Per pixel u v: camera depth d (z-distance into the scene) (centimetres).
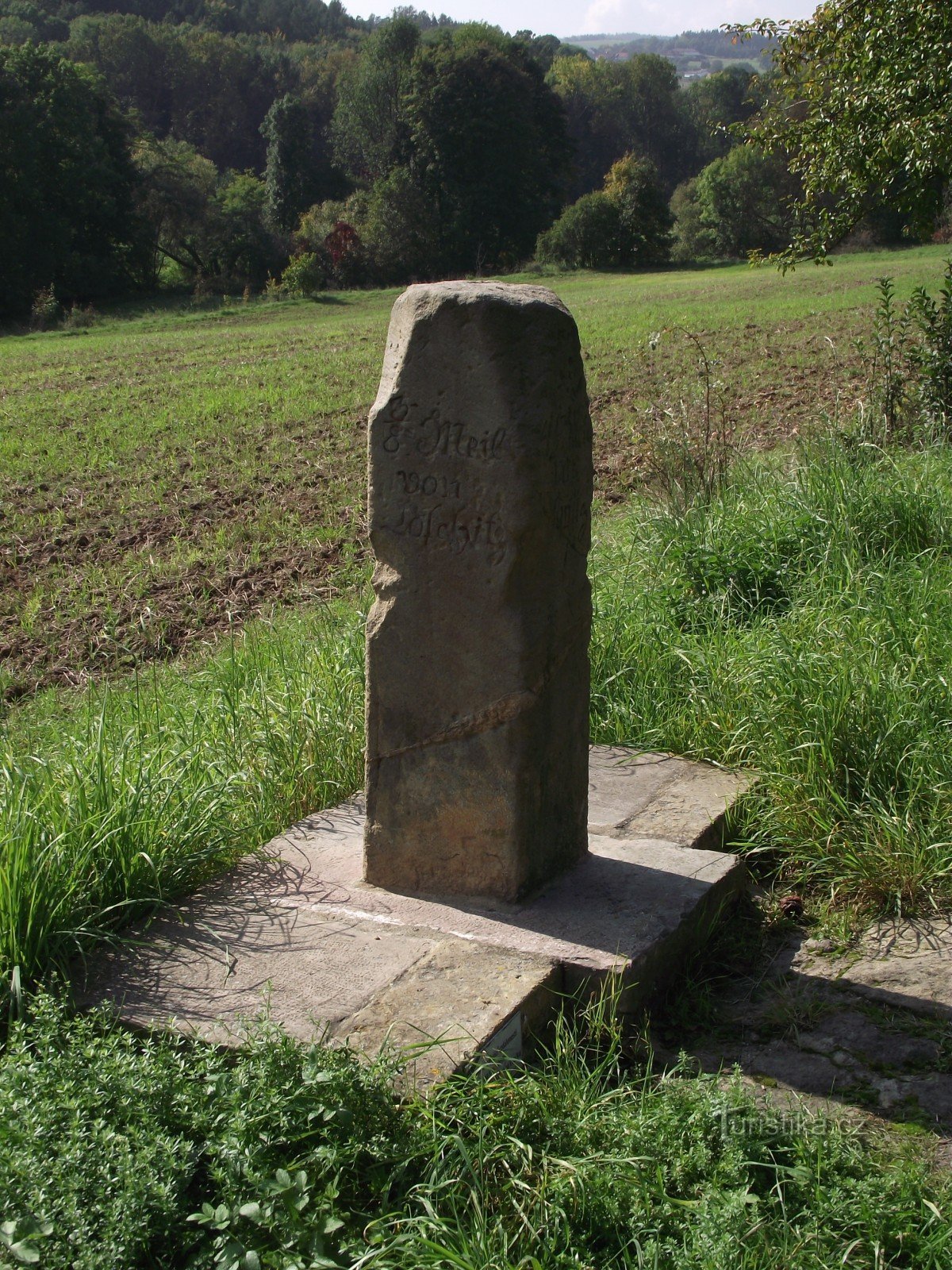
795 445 980
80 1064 305
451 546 383
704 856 441
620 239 6700
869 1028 365
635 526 852
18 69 5619
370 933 390
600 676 609
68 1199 261
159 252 6694
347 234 6488
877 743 487
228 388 2266
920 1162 299
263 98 10806
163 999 356
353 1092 294
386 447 388
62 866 397
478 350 366
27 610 994
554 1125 300
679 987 393
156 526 1264
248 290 5556
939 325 1067
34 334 4150
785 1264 258
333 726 551
